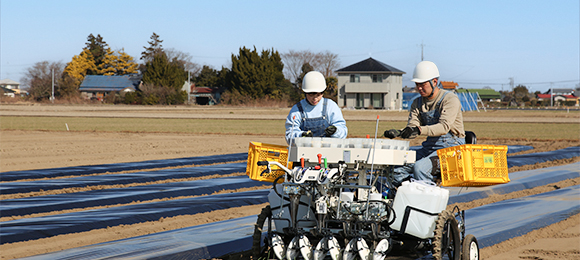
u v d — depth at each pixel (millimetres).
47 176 13781
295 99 95500
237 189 12188
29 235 7332
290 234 5207
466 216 8719
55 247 6875
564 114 61875
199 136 29406
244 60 94250
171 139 27125
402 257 5781
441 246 4918
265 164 5207
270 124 40625
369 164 5223
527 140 26922
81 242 7168
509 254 6582
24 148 21203
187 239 7055
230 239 7023
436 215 5008
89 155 19141
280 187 5438
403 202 5008
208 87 106375
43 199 10281
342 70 80188
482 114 63656
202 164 17203
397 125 39375
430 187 5074
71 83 106625
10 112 56344
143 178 13242
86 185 12289
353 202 5078
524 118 51688
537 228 8031
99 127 35875
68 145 22766
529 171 14836
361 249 4793
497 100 140500
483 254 6535
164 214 8953
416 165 5598
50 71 112750
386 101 79188
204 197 10680
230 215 9148
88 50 125625
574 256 6457
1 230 7504
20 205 9547
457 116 5969
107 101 92938
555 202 10117
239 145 23766
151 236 7285
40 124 38062
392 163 5227
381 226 5125
